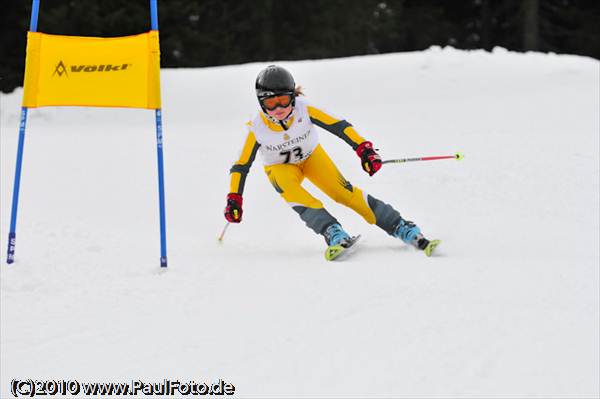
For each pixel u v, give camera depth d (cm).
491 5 12138
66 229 2153
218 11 10438
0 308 1466
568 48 11412
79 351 1227
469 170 2788
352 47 10944
